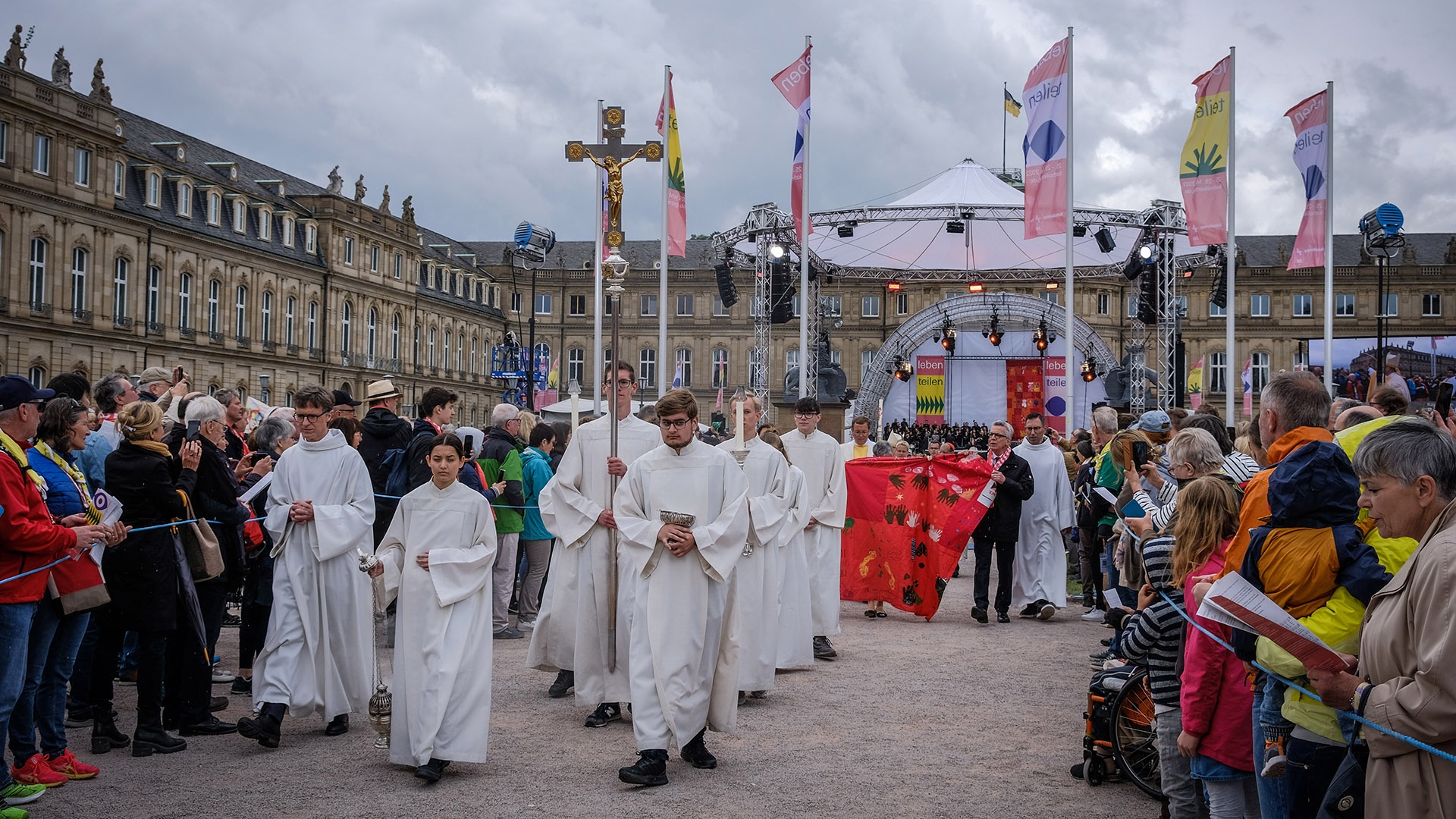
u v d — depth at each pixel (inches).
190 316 2267.5
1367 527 172.6
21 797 249.1
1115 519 474.3
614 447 331.0
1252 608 154.0
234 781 267.0
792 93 823.7
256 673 299.4
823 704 357.4
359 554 276.2
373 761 287.0
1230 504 206.7
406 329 2984.7
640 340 3309.5
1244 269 2795.3
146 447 294.4
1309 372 201.9
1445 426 305.4
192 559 310.3
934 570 542.9
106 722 293.3
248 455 396.8
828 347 1286.9
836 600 444.1
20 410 250.4
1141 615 224.2
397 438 435.8
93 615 318.3
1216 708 192.5
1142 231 1183.6
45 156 1919.3
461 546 277.0
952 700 364.5
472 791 261.3
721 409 2081.7
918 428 1908.2
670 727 268.8
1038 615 565.0
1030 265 1363.2
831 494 444.1
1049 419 2003.0
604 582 327.9
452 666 269.9
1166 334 1186.0
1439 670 129.6
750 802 254.4
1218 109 778.8
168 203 2224.4
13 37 1854.1
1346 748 161.6
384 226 2874.0
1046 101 770.2
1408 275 2741.1
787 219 1135.6
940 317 1535.4
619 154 414.0
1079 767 277.3
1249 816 197.3
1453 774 133.4
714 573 272.5
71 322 1962.4
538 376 2434.8
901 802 256.5
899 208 1109.1
